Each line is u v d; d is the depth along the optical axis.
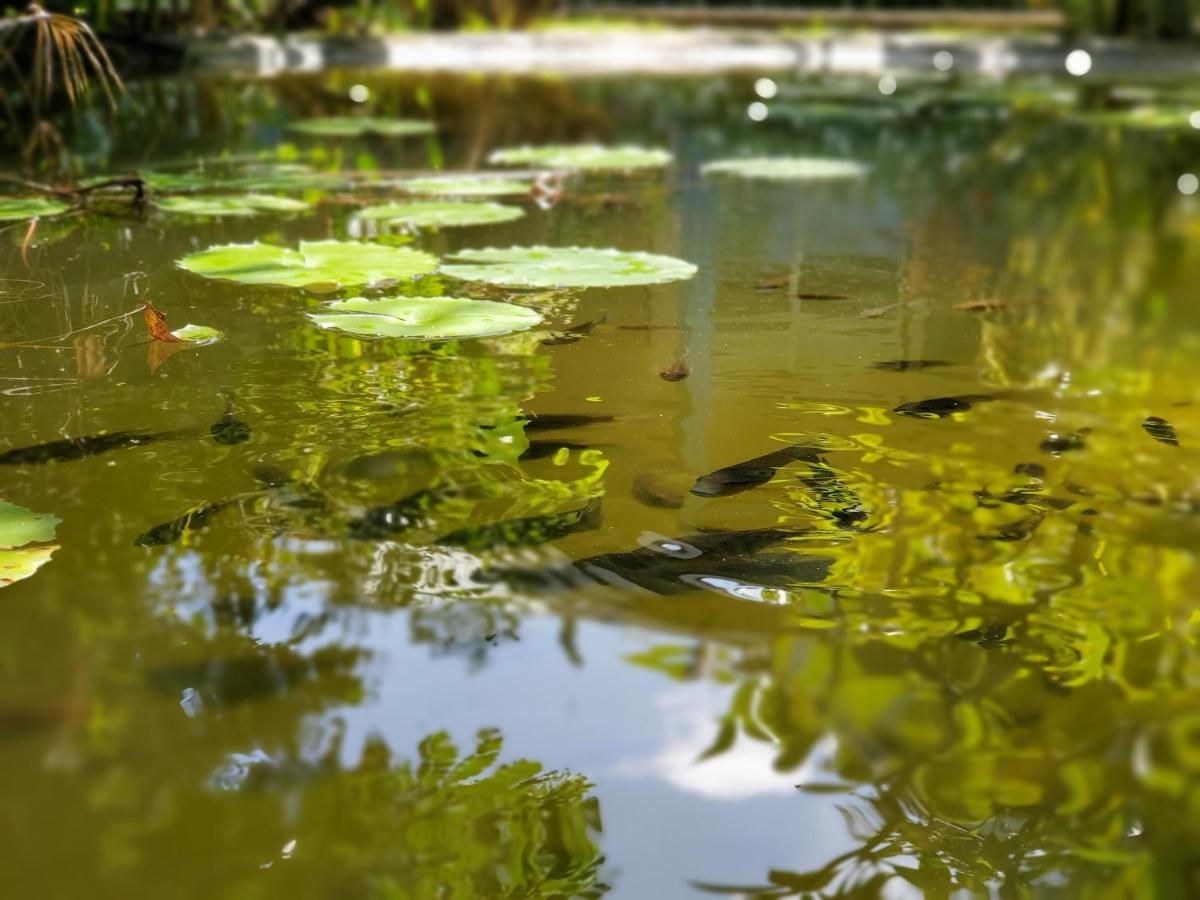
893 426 1.44
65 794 0.75
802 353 1.71
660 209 2.82
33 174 2.87
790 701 0.89
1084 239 2.73
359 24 6.68
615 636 0.97
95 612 0.95
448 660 0.92
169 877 0.69
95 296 1.84
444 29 7.20
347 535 1.10
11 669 0.87
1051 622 1.01
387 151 3.57
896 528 1.17
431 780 0.79
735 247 2.43
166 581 1.00
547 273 2.04
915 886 0.73
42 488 1.16
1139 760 0.84
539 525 1.13
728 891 0.71
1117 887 0.74
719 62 7.27
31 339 1.63
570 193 2.98
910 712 0.89
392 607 0.99
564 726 0.85
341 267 2.02
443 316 1.74
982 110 5.24
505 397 1.46
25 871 0.68
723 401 1.49
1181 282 2.32
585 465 1.27
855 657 0.95
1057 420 1.49
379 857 0.72
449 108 4.62
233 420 1.35
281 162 3.27
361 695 0.87
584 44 6.88
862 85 6.18
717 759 0.83
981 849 0.76
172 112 4.04
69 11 4.09
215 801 0.76
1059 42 7.43
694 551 1.10
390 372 1.54
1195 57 7.31
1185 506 1.24
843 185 3.36
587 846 0.74
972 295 2.13
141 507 1.13
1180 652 0.97
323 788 0.77
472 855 0.73
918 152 4.07
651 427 1.39
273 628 0.94
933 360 1.71
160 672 0.88
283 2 6.29
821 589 1.05
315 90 4.84
